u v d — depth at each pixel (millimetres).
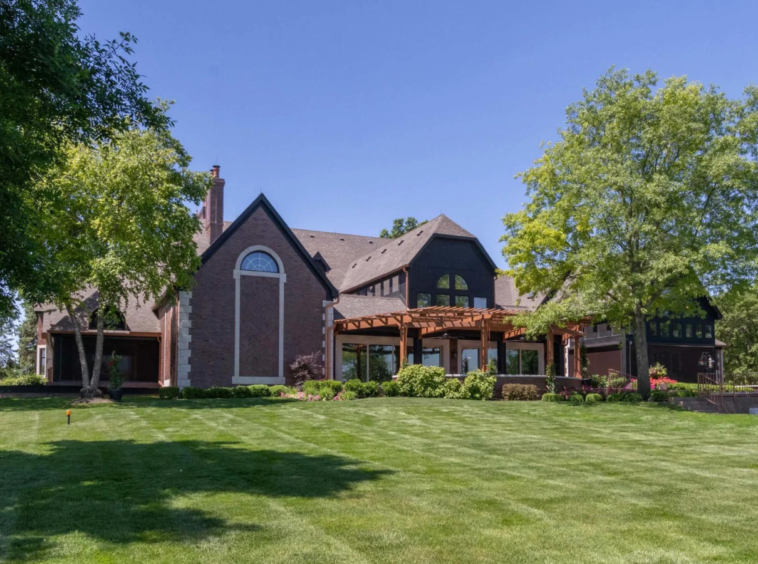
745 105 26750
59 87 11047
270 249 32281
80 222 25844
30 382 34000
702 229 25656
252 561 6816
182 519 8289
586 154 27047
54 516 8391
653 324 46094
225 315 31031
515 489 10289
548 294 31062
